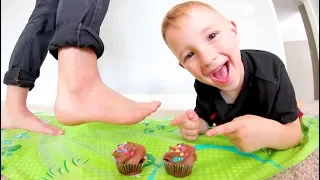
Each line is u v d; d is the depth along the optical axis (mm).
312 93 1228
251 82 748
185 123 783
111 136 841
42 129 705
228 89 732
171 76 1303
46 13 751
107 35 1366
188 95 1263
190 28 673
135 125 912
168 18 714
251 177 601
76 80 611
